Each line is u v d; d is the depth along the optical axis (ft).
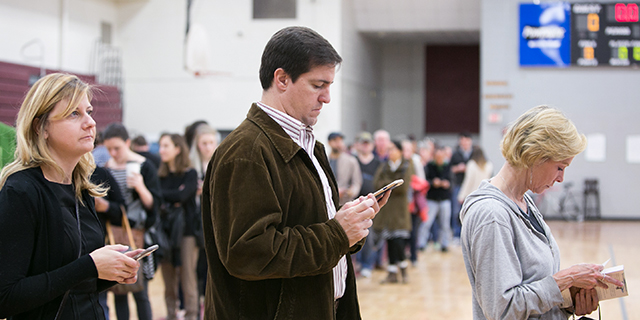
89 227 6.24
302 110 5.59
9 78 33.32
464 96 54.70
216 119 40.83
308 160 5.65
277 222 5.10
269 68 5.61
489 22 38.81
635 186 38.22
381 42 54.34
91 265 5.40
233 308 5.52
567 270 5.86
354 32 44.42
